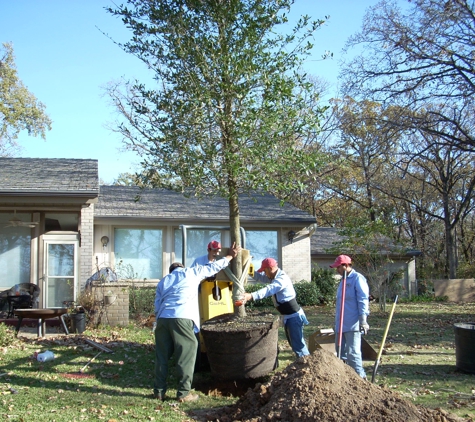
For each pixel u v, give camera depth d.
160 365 6.67
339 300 7.11
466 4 18.64
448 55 19.33
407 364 8.98
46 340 10.20
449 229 30.67
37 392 6.78
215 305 8.31
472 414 6.18
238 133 8.04
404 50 19.59
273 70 8.45
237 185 8.47
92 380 7.45
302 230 20.05
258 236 19.73
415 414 5.32
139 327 12.59
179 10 8.73
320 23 8.67
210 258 7.93
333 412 5.20
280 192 9.05
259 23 8.54
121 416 5.87
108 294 12.58
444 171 32.53
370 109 22.12
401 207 38.19
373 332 12.76
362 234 16.73
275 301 7.72
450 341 11.47
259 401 5.87
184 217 17.91
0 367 8.05
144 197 19.94
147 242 18.25
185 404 6.43
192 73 8.59
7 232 14.48
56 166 16.75
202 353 8.20
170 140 8.57
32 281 14.33
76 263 14.55
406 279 26.39
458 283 24.70
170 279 6.84
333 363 5.92
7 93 34.03
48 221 14.56
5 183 13.97
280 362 8.84
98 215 17.45
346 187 36.53
